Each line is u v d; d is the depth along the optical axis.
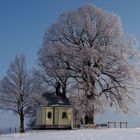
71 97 73.81
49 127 70.12
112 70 74.31
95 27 76.31
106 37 75.62
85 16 76.38
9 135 56.53
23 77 79.69
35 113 76.25
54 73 74.50
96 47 74.62
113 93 74.44
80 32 76.38
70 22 76.88
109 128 70.06
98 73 72.19
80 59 72.56
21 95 79.31
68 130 65.38
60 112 70.81
